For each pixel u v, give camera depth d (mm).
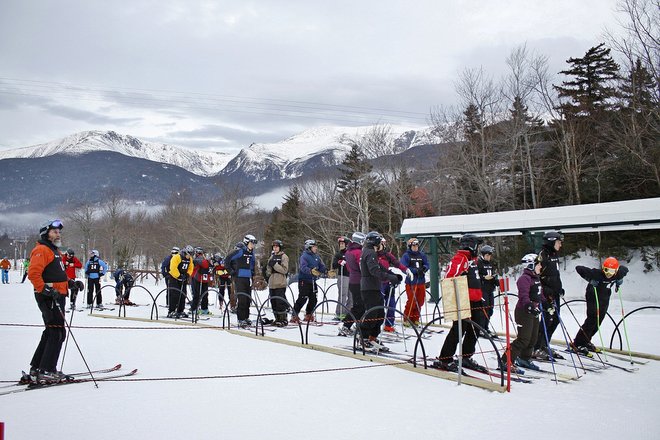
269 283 12273
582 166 28906
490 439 4648
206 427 4895
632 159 24578
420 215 37219
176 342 9695
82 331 11117
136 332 11031
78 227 67625
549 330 8406
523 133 29406
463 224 16406
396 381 6730
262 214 62562
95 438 4594
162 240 54344
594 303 8695
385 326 10789
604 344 9938
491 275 8383
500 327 11656
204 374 7039
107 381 6625
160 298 22047
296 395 6012
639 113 24953
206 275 14047
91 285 16172
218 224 45031
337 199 42188
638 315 13914
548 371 7516
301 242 45594
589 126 29359
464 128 33969
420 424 5035
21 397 5875
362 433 4773
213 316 14578
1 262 32406
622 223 13805
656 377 7215
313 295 12367
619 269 8617
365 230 37469
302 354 8547
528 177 31453
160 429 4832
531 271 7590
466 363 7418
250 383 6559
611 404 5812
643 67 25141
